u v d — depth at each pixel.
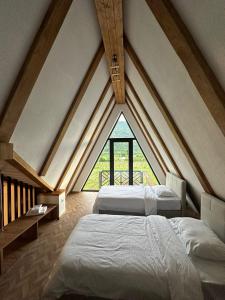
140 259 1.77
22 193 3.73
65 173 4.55
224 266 1.73
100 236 2.26
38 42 1.69
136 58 2.83
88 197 6.04
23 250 2.89
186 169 3.36
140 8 1.88
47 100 2.44
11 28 1.46
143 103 3.99
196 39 1.46
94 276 1.60
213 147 1.98
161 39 1.88
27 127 2.41
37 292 2.04
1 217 2.79
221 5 1.08
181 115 2.38
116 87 4.57
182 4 1.38
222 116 1.53
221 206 2.19
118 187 5.01
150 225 2.58
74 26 2.08
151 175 6.75
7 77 1.70
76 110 3.30
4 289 2.08
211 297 1.50
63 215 4.47
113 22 2.25
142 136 6.58
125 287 1.53
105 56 3.16
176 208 3.76
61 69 2.34
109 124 6.59
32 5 1.49
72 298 1.63
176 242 2.09
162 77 2.35
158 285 1.51
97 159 6.75
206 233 2.13
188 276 1.54
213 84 1.48
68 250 1.92
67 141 3.78
